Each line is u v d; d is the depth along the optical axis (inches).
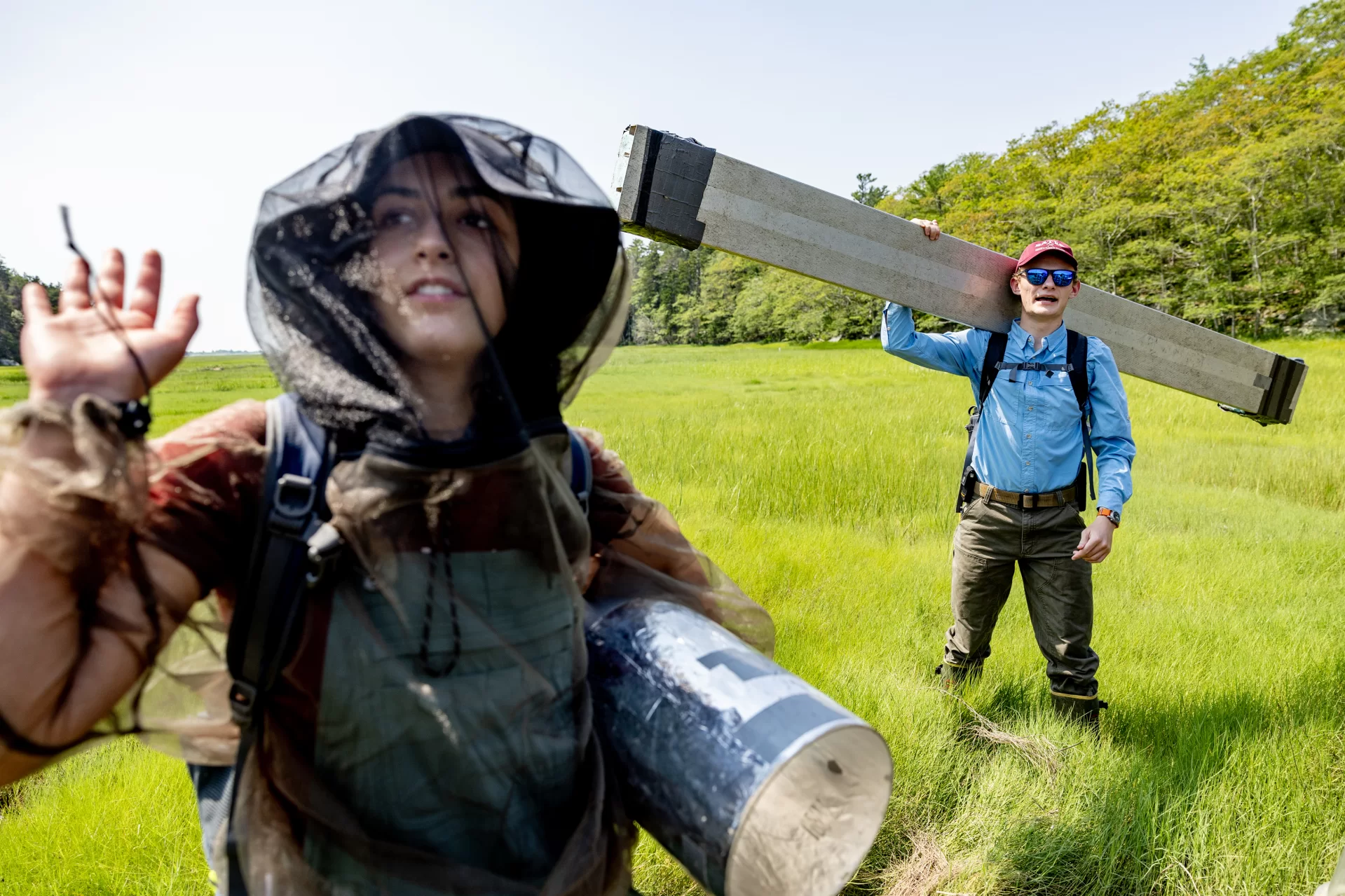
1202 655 145.9
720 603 58.4
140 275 38.1
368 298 37.7
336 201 37.4
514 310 44.6
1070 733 115.4
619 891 46.5
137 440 33.7
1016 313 125.6
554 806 42.6
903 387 751.7
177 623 36.1
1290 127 1814.7
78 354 33.8
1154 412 502.3
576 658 44.1
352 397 36.2
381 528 36.9
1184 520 257.1
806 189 107.0
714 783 42.7
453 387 39.6
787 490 265.7
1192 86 2362.2
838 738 48.1
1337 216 1643.7
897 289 116.7
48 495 31.2
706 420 461.1
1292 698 126.5
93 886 83.9
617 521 54.3
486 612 39.0
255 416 39.4
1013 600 179.6
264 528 36.8
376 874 38.0
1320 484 307.9
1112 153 2121.1
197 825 91.0
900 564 194.9
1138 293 1820.9
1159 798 99.2
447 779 38.8
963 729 119.1
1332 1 2111.2
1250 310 1681.8
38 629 31.8
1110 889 91.7
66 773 107.2
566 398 47.6
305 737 38.9
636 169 99.3
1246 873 89.7
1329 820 95.9
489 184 39.4
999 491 122.3
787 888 47.3
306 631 37.5
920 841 96.3
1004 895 90.5
